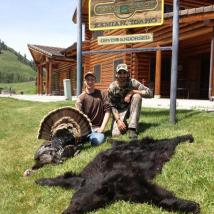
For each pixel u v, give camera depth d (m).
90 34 8.78
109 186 1.69
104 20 3.47
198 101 5.06
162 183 1.80
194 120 3.04
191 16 5.06
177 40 3.10
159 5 3.22
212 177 1.77
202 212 1.51
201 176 1.78
